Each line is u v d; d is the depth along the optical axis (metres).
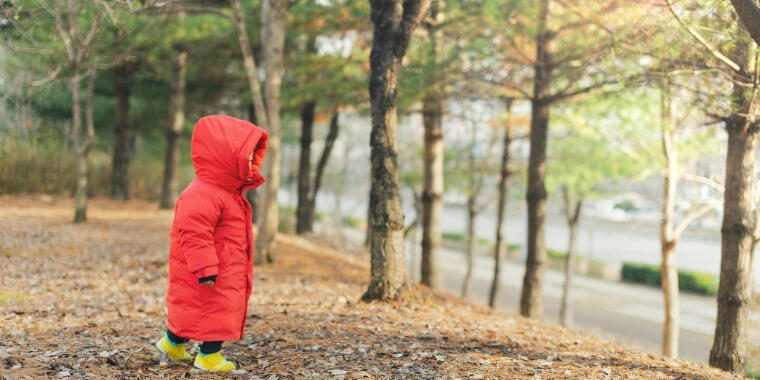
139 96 21.75
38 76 13.18
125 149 19.45
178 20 13.98
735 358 6.21
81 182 13.06
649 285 23.03
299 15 12.74
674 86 6.30
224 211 3.84
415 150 20.11
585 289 21.78
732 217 6.23
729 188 6.24
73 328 5.13
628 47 6.16
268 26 10.16
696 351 13.72
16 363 3.88
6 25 9.74
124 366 4.04
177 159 17.55
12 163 17.34
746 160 6.13
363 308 6.55
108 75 18.66
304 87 11.84
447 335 5.46
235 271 3.89
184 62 17.16
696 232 36.78
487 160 18.06
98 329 5.16
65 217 13.88
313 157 40.03
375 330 5.49
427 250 11.96
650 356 5.36
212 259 3.70
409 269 22.97
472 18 9.58
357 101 11.55
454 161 17.86
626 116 11.59
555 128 13.60
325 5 12.73
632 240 36.69
